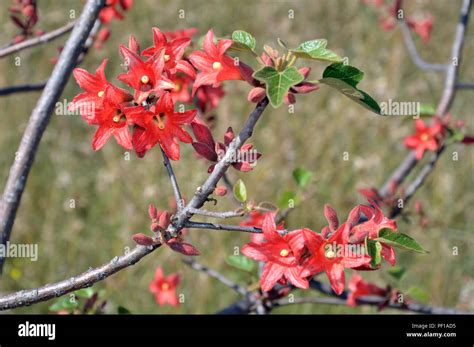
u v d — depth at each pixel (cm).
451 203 674
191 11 877
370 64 825
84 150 705
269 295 363
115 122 200
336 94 771
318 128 739
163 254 601
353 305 380
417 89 795
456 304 622
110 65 783
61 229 653
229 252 609
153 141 200
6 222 276
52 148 710
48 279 626
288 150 710
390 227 198
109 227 652
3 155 706
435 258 634
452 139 416
